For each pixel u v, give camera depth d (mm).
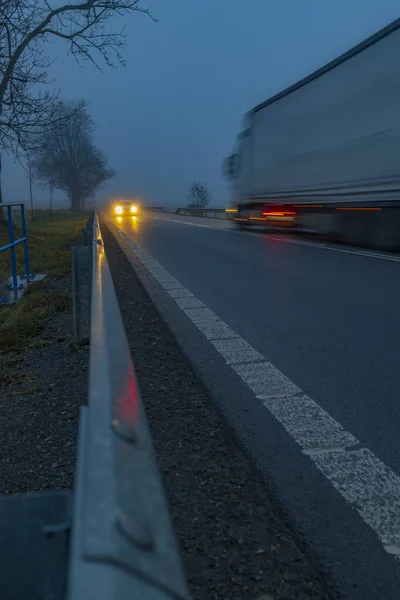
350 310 6262
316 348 4793
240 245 15039
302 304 6691
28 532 1046
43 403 3990
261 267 10211
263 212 18375
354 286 7766
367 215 12508
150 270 10273
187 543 2068
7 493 2732
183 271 10047
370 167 11703
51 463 3029
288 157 16016
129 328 5648
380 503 2352
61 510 1062
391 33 10734
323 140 13773
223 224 27875
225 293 7617
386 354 4562
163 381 3977
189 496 2404
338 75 12867
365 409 3414
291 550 2033
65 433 3408
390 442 2943
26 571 1029
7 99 18609
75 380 4449
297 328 5516
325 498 2393
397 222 11469
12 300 8844
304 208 15594
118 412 1051
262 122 18078
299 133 15195
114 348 1504
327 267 9789
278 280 8586
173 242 16984
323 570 1921
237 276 9203
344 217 13477
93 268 3898
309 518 2242
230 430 3115
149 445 1058
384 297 6926
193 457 2781
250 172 19406
